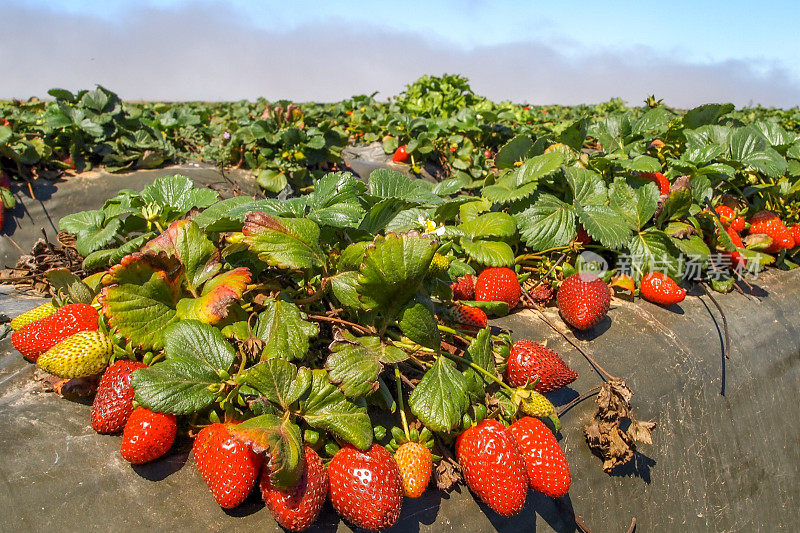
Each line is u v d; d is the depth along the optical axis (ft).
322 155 3.52
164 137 3.80
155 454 1.11
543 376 1.39
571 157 2.47
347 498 1.06
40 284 2.18
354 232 1.45
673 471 1.70
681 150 2.88
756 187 2.61
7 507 1.04
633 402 1.68
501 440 1.17
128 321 1.17
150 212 1.65
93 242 1.73
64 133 3.25
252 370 1.05
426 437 1.18
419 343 1.22
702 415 1.84
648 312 1.99
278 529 1.08
